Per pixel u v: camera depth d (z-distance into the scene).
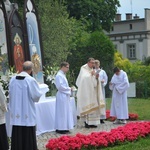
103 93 13.51
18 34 12.31
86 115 12.47
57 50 20.75
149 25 49.12
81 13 29.72
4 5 11.77
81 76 12.58
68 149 8.55
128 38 50.38
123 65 27.78
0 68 11.34
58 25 20.88
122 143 9.45
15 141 8.16
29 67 8.34
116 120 13.47
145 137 10.22
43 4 21.20
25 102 8.15
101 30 31.41
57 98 11.55
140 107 18.44
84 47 23.77
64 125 11.49
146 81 24.45
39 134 11.19
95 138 9.03
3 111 8.04
